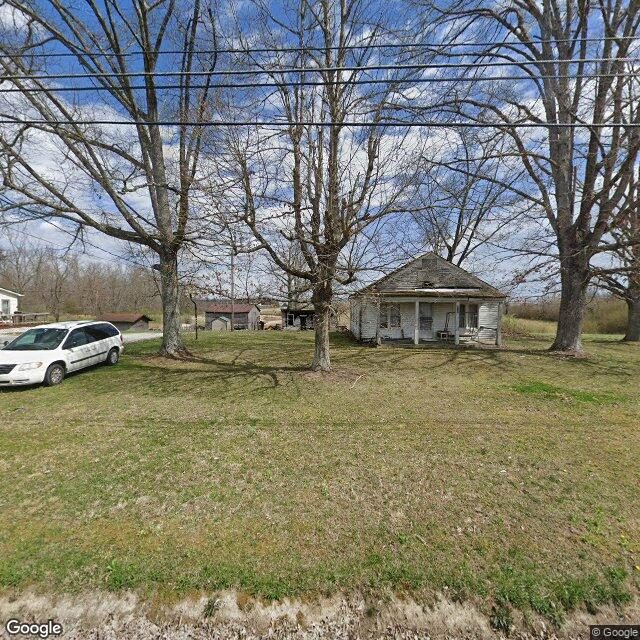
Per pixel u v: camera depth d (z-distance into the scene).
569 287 12.20
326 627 1.98
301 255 8.39
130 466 3.80
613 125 4.29
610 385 7.86
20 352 7.53
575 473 3.70
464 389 7.40
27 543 2.55
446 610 2.07
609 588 2.18
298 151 7.04
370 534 2.68
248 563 2.38
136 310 48.56
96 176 9.00
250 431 4.89
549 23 10.76
